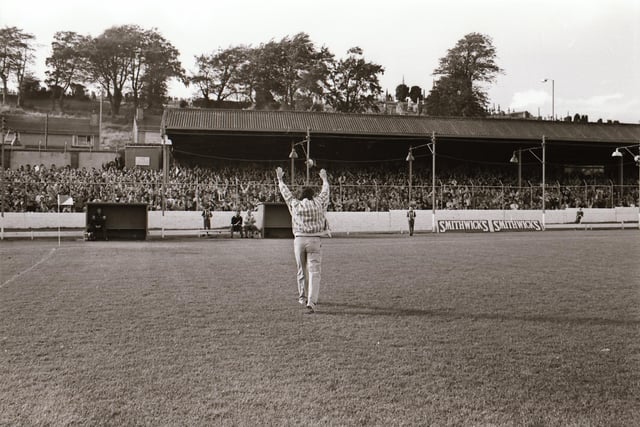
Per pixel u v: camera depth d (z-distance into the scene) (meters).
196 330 8.84
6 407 5.75
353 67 86.44
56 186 43.28
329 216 43.28
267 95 91.88
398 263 18.22
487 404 5.87
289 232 37.34
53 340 8.22
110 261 19.30
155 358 7.35
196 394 6.09
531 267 17.02
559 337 8.42
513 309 10.45
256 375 6.68
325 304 10.98
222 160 58.97
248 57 94.81
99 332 8.71
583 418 5.55
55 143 82.38
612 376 6.71
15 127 84.88
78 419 5.46
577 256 20.52
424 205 50.16
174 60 101.62
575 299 11.47
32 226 37.91
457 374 6.75
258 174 55.53
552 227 48.41
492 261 18.80
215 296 11.91
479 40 81.06
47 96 107.00
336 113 57.09
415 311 10.29
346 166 60.34
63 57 99.88
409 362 7.19
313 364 7.09
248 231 39.19
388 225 44.22
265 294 12.18
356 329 8.90
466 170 61.53
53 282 14.00
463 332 8.71
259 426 5.33
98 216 33.94
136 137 77.69
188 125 51.06
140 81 101.81
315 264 10.38
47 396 6.04
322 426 5.33
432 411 5.68
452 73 82.50
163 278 14.76
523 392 6.20
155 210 42.62
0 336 8.47
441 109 84.81
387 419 5.49
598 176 65.31
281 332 8.72
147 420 5.45
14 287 13.18
